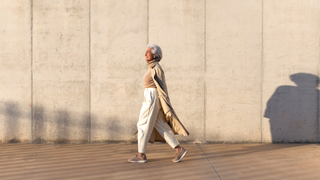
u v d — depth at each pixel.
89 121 4.48
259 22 4.38
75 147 4.18
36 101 4.47
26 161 3.38
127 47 4.44
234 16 4.39
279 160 3.40
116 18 4.43
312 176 2.78
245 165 3.19
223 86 4.42
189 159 3.48
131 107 4.46
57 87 4.47
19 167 3.12
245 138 4.45
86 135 4.48
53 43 4.46
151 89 3.32
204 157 3.57
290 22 4.38
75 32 4.45
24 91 4.48
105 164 3.24
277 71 4.41
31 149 4.05
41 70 4.46
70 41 4.46
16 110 4.48
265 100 4.42
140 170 3.00
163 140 3.53
